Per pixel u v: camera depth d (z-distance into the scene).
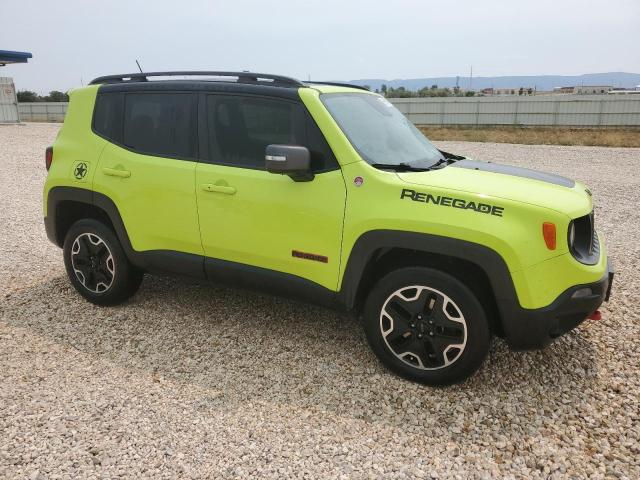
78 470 2.54
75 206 4.45
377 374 3.44
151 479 2.50
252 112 3.59
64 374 3.42
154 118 3.97
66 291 4.80
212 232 3.72
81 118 4.32
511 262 2.89
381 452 2.71
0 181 10.96
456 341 3.11
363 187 3.21
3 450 2.67
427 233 3.02
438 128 32.94
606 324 4.14
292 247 3.45
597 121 30.11
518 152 18.94
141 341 3.88
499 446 2.76
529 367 3.52
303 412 3.04
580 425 2.94
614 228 7.17
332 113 3.41
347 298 3.36
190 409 3.05
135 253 4.11
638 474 2.56
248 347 3.80
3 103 30.12
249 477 2.52
